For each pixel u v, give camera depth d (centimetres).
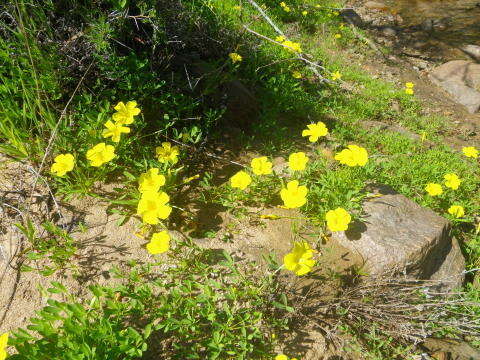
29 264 41
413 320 48
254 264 46
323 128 57
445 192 73
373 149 83
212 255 46
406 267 51
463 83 133
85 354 30
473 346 49
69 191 45
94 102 54
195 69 69
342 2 202
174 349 38
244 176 50
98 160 45
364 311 46
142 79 56
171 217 50
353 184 57
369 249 51
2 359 28
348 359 43
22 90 48
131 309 38
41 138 48
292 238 51
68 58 52
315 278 48
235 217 52
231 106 71
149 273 43
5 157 47
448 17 197
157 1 63
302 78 102
